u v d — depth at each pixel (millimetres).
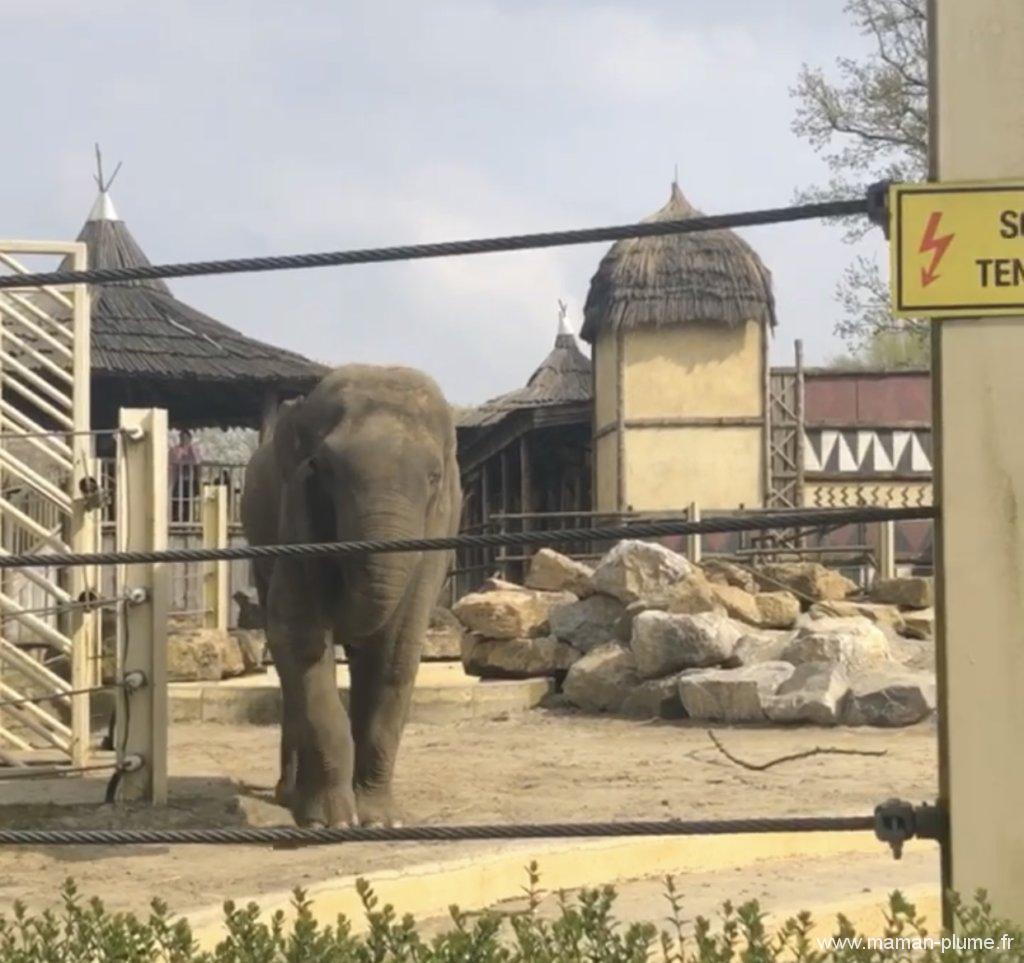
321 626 9727
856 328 37750
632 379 32406
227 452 57750
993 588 4625
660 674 16250
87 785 11430
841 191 36781
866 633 15742
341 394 9945
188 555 4914
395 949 4348
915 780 11648
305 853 8695
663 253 32469
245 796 11203
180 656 17922
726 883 8500
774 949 4957
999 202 4609
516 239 4758
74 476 12305
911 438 34000
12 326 14984
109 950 4406
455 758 13219
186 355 24688
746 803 10648
